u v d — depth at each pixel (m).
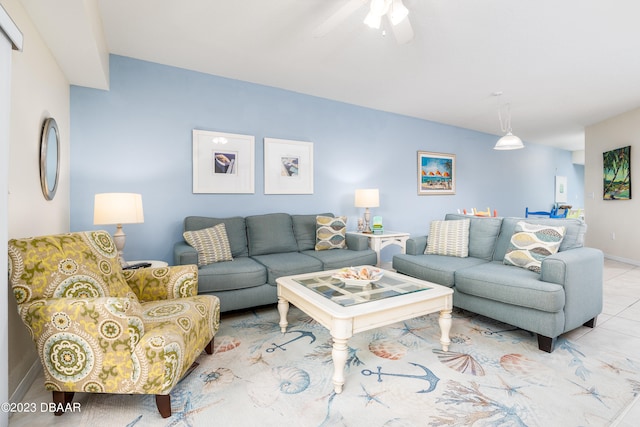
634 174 4.73
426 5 2.18
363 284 2.17
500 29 2.49
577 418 1.41
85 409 1.50
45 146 2.03
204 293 2.52
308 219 3.73
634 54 2.92
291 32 2.56
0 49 1.27
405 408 1.49
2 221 1.30
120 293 1.75
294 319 2.68
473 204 5.97
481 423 1.38
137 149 3.02
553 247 2.42
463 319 2.66
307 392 1.63
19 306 1.39
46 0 1.66
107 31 2.54
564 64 3.14
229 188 3.49
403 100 4.25
